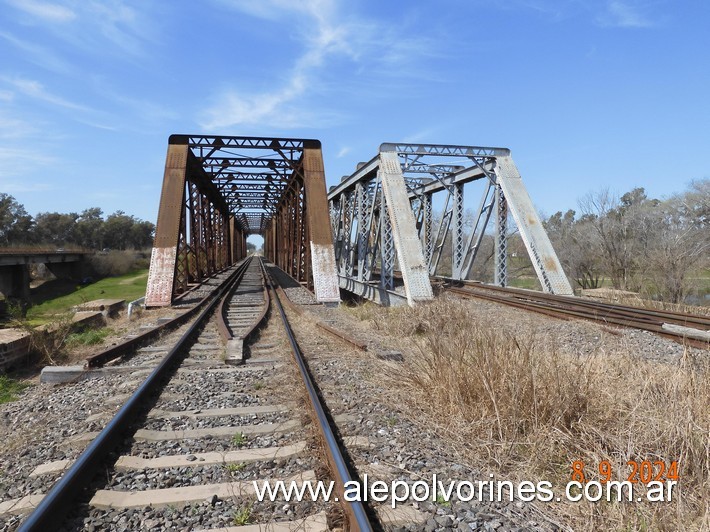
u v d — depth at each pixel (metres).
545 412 4.53
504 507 3.44
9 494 3.55
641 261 26.56
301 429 4.76
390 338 10.28
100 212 103.19
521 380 4.76
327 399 5.73
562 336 10.34
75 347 9.88
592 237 31.45
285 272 38.38
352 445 4.38
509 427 4.54
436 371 5.75
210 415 5.24
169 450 4.31
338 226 33.41
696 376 4.74
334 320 13.18
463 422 4.80
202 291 20.50
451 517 3.28
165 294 16.83
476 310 14.47
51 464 3.95
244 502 3.41
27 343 8.59
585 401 4.68
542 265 19.30
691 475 3.64
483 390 4.98
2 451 4.39
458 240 25.77
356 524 2.83
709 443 3.67
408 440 4.57
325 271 18.59
